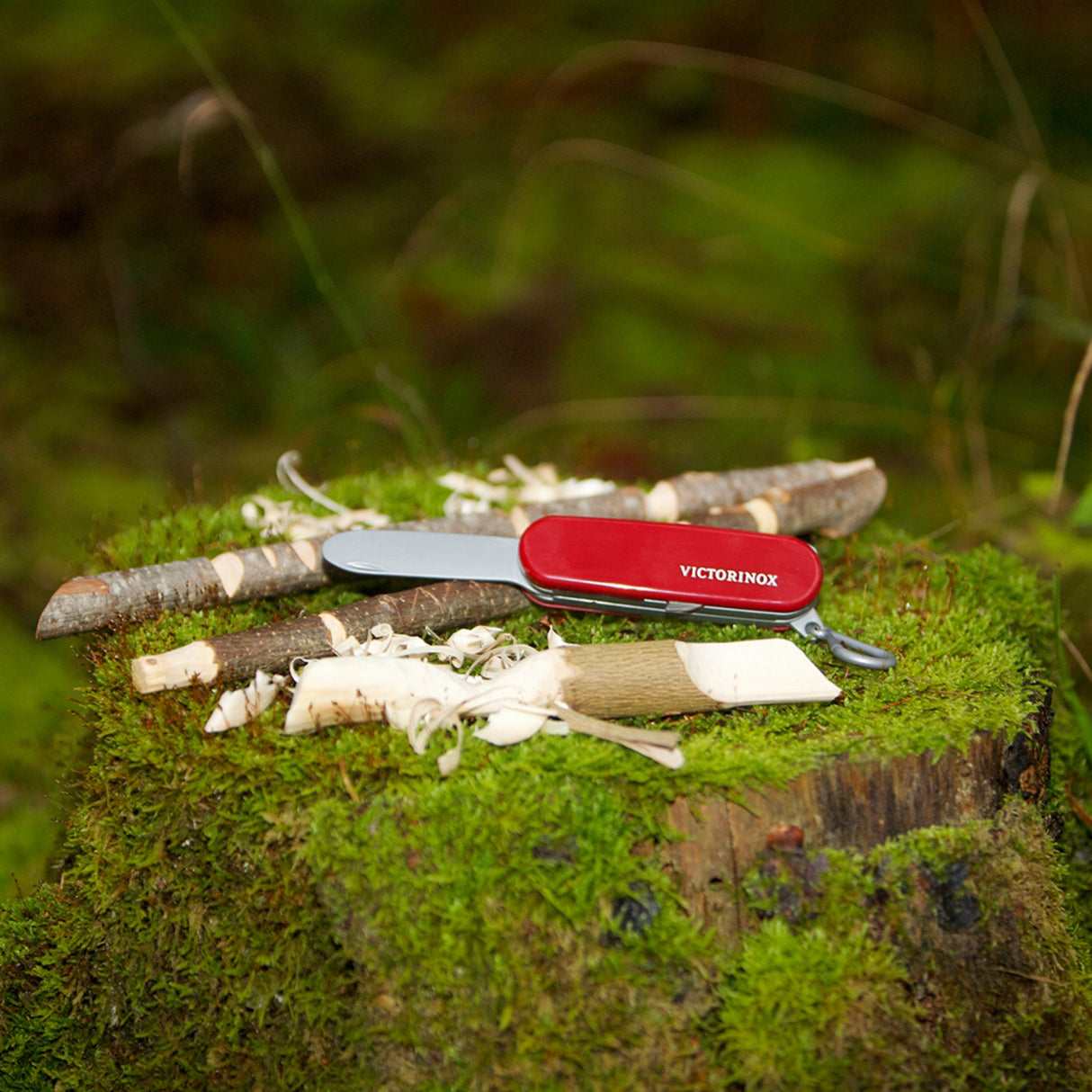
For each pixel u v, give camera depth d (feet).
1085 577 3.74
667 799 2.68
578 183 6.81
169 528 3.17
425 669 2.75
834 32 7.69
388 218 6.50
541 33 7.59
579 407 5.22
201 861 2.74
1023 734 2.78
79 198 5.64
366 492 3.32
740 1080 2.63
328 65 7.00
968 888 2.71
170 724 2.76
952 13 7.47
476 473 3.42
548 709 2.72
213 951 2.75
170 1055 2.77
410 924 2.64
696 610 2.85
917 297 6.06
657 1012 2.64
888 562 3.16
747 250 6.34
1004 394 5.49
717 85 7.44
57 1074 2.83
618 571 2.83
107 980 2.81
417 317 5.93
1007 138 6.62
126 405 5.18
